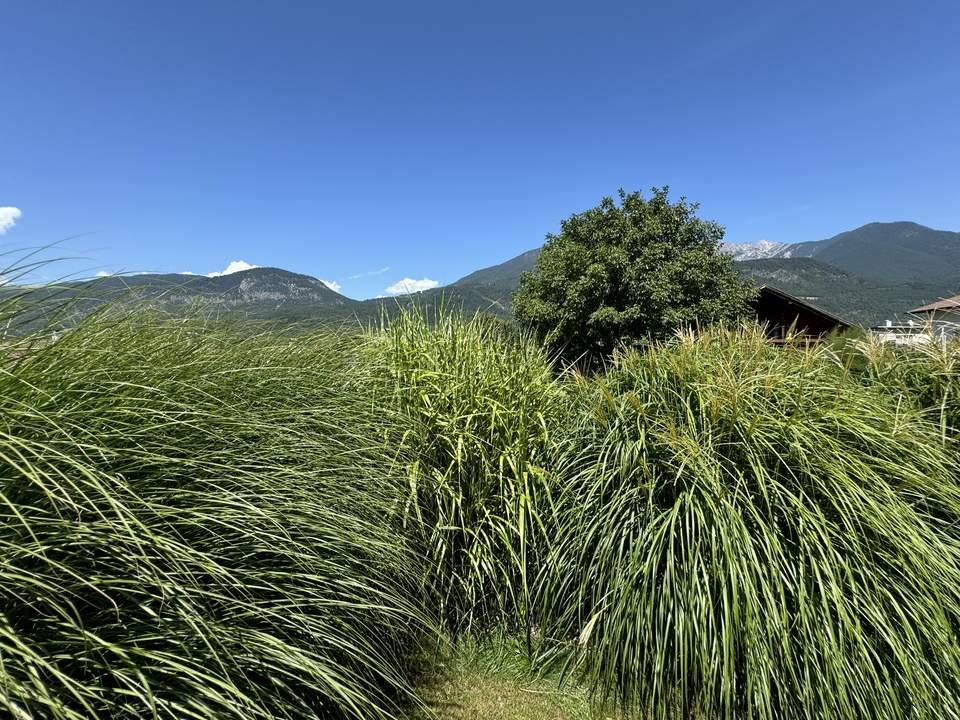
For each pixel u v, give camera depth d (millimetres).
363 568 2217
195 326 2877
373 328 4078
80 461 1430
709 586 2232
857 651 2066
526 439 3156
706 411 2793
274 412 2400
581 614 2689
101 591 1272
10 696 1124
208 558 1446
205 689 1294
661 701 2322
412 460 3016
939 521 2426
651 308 16047
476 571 2887
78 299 1740
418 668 2592
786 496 2414
